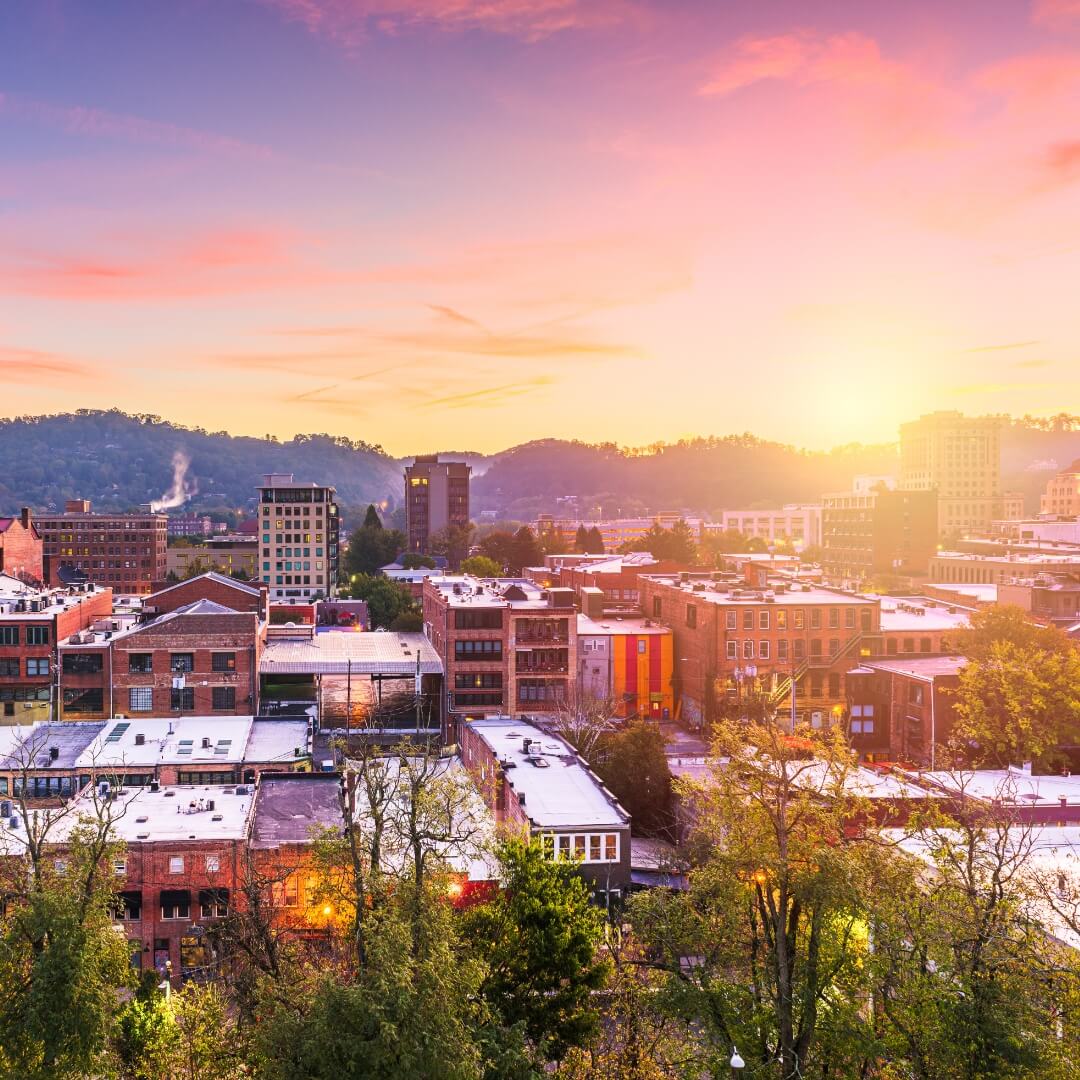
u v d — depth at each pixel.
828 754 38.19
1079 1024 32.25
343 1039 29.89
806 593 115.62
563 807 62.62
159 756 80.94
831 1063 35.69
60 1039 31.39
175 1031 37.75
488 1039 34.00
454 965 33.47
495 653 105.94
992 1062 31.44
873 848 36.38
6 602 103.19
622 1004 39.66
